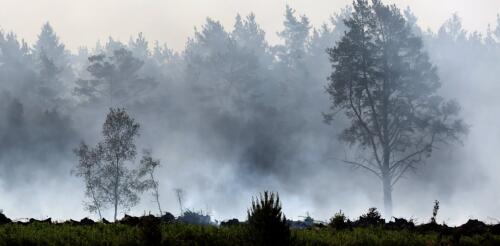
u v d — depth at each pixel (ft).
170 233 60.75
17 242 58.90
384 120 233.55
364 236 63.52
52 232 63.46
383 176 229.25
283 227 54.39
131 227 67.15
